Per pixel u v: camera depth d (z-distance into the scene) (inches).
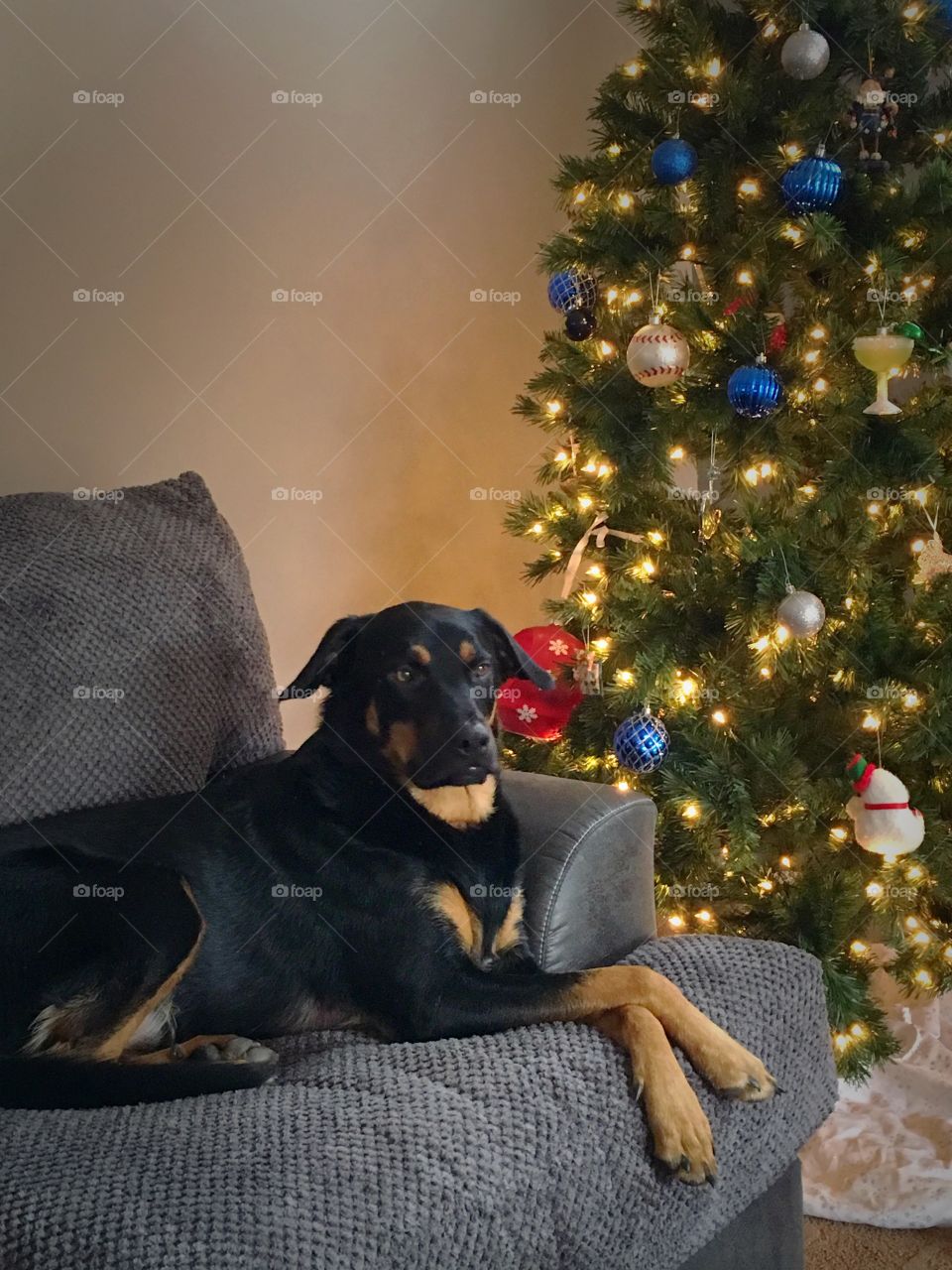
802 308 103.0
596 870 77.1
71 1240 47.1
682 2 101.1
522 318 137.9
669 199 102.7
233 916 71.6
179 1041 70.2
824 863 104.5
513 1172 53.6
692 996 66.5
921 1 96.0
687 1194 58.9
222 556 92.3
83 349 113.9
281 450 125.2
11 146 108.5
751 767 101.6
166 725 83.4
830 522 102.0
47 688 78.0
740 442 100.3
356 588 131.6
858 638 99.7
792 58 95.1
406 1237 49.4
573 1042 62.1
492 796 75.6
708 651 102.9
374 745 74.6
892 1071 101.7
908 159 104.0
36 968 66.5
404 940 69.2
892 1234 85.9
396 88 126.4
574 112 136.6
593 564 110.0
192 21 115.0
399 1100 56.4
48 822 74.9
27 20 107.7
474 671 77.2
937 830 101.1
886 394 94.7
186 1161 51.4
